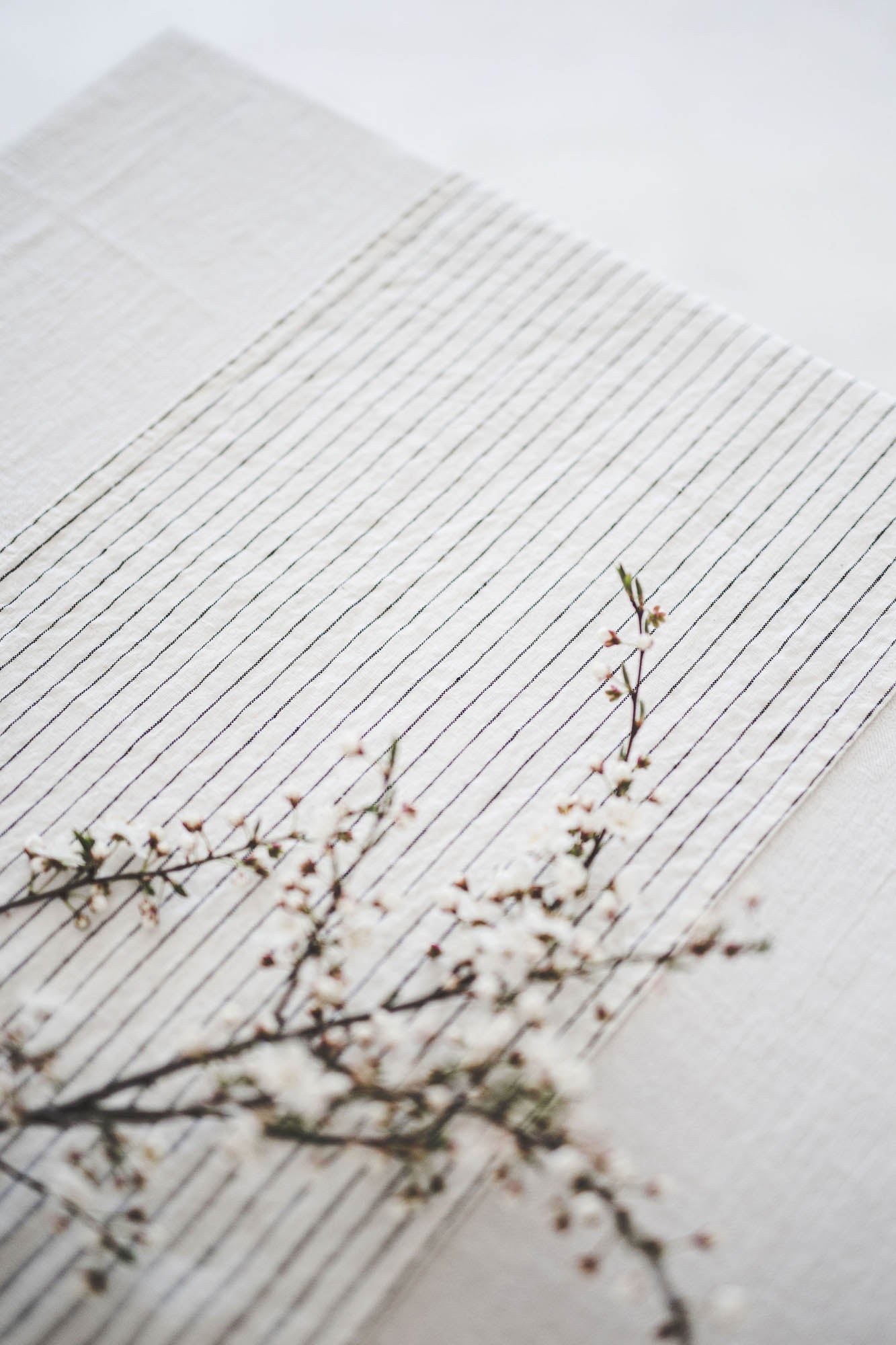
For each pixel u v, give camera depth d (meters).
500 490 0.70
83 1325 0.60
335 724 0.66
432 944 0.63
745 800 0.65
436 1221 0.60
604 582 0.68
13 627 0.68
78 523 0.70
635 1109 0.62
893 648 0.67
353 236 0.75
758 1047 0.62
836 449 0.70
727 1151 0.61
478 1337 0.60
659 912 0.64
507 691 0.67
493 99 1.13
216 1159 0.61
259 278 0.75
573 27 1.16
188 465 0.71
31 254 0.75
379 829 0.65
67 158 0.77
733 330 0.73
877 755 0.66
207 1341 0.59
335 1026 0.60
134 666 0.67
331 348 0.73
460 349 0.73
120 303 0.74
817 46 1.14
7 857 0.65
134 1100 0.61
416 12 1.17
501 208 0.75
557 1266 0.60
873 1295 0.60
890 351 0.99
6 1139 0.61
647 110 1.12
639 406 0.71
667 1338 0.58
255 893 0.64
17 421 0.72
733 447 0.71
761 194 1.07
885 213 1.05
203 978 0.63
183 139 0.77
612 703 0.66
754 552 0.69
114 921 0.64
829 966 0.63
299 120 0.78
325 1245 0.60
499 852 0.64
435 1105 0.58
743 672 0.67
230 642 0.68
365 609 0.68
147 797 0.65
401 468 0.71
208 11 1.18
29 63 1.14
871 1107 0.62
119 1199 0.60
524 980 0.62
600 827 0.62
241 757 0.66
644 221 1.06
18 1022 0.63
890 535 0.69
